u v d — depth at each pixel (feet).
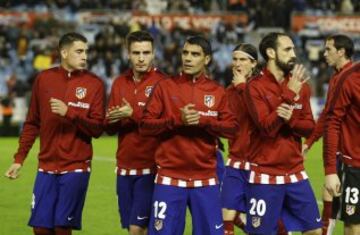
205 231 51.44
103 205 88.22
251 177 52.29
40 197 56.65
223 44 231.50
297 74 50.62
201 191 51.24
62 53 57.00
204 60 51.16
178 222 51.42
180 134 50.78
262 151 51.90
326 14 250.16
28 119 58.29
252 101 51.47
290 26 240.12
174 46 215.51
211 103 51.19
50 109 56.24
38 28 226.17
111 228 76.38
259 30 238.48
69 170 56.24
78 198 56.90
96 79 57.41
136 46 57.11
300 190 52.29
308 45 233.96
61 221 56.34
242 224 65.77
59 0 238.48
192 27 238.27
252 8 242.78
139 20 235.61
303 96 51.67
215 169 51.85
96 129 56.29
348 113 51.16
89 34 231.50
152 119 51.03
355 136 51.47
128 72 58.85
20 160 58.39
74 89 56.65
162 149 51.37
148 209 58.29
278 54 51.72
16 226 77.00
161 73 58.75
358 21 240.32
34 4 238.48
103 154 139.54
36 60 207.41
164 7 249.34
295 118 51.31
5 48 220.64
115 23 225.35
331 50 65.00
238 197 62.64
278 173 51.85
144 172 57.88
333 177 49.67
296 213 52.70
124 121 57.57
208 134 51.08
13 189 98.99
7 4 237.25
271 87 51.52
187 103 50.98
